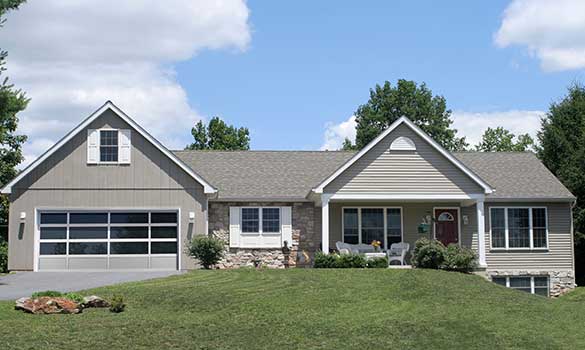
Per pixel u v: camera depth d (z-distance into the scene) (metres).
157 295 19.72
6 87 23.97
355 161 27.84
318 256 26.59
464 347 15.02
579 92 41.16
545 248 30.83
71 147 28.58
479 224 27.97
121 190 28.53
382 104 59.09
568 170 36.06
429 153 28.17
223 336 15.34
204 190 28.53
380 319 17.47
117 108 28.62
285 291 20.80
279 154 34.47
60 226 28.30
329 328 16.38
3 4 23.11
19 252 27.95
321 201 28.08
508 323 17.31
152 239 28.48
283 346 14.68
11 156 40.09
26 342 14.21
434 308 18.97
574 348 15.02
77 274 26.45
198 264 28.27
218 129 59.44
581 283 34.72
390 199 27.83
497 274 30.50
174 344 14.52
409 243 30.52
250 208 30.14
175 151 34.44
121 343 14.45
